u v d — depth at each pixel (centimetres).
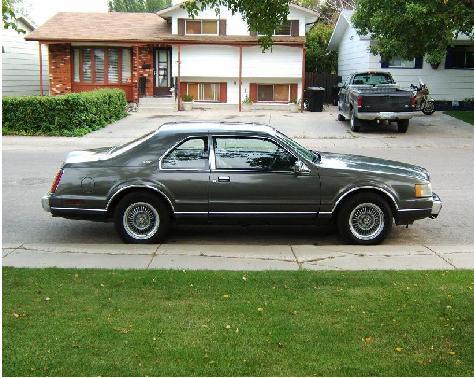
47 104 2067
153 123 2423
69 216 778
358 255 717
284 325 465
